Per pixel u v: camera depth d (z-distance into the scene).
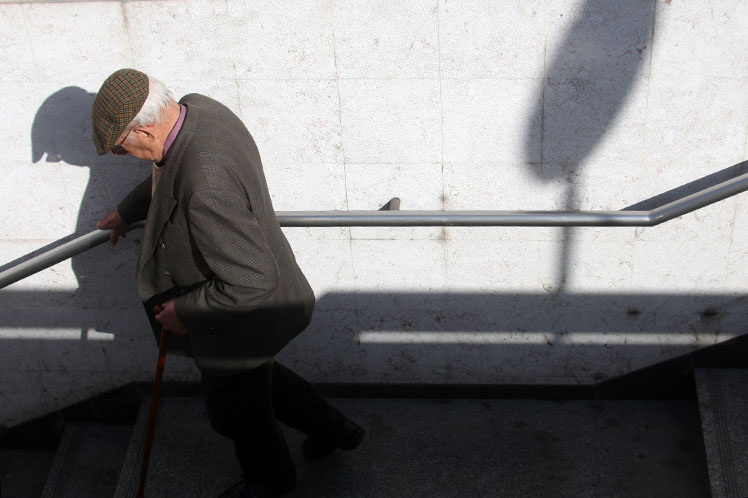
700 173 2.56
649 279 2.76
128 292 3.00
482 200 2.70
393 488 2.75
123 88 2.02
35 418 3.34
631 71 2.44
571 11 2.38
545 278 2.81
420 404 3.09
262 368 2.46
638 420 2.92
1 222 2.88
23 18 2.53
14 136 2.72
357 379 3.13
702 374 2.86
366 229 2.79
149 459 2.83
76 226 2.88
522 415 3.00
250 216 2.06
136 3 2.50
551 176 2.63
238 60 2.55
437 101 2.55
